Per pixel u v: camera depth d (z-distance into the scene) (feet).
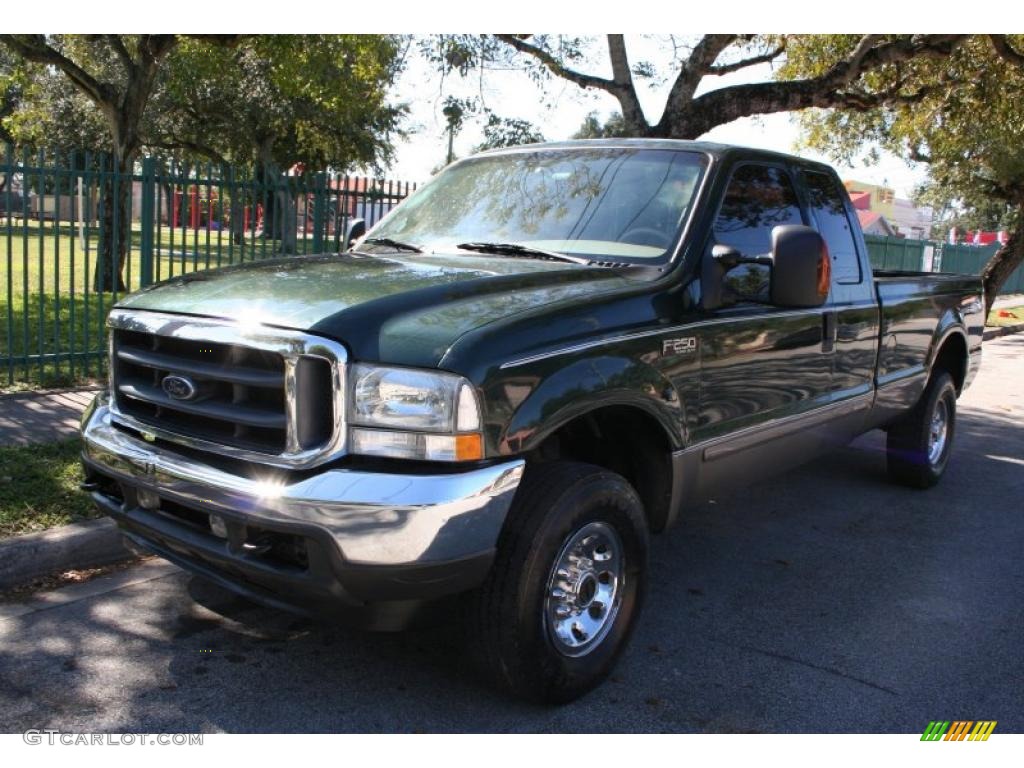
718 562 16.88
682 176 14.24
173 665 11.83
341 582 9.61
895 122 63.26
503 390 9.96
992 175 74.84
